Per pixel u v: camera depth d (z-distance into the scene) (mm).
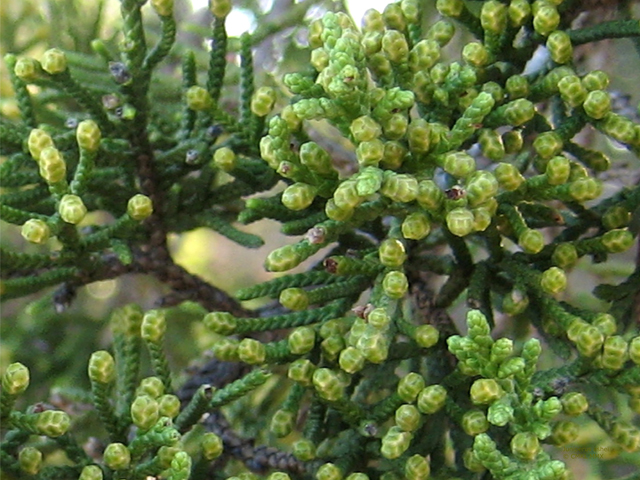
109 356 184
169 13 203
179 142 216
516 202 192
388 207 185
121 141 209
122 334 204
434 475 192
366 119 176
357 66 178
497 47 200
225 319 196
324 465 183
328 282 200
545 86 196
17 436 186
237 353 192
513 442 172
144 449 177
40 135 188
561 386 184
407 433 178
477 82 202
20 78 202
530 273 193
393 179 176
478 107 180
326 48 180
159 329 190
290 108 188
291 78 183
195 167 215
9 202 205
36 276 208
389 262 183
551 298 191
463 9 203
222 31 208
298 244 184
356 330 182
